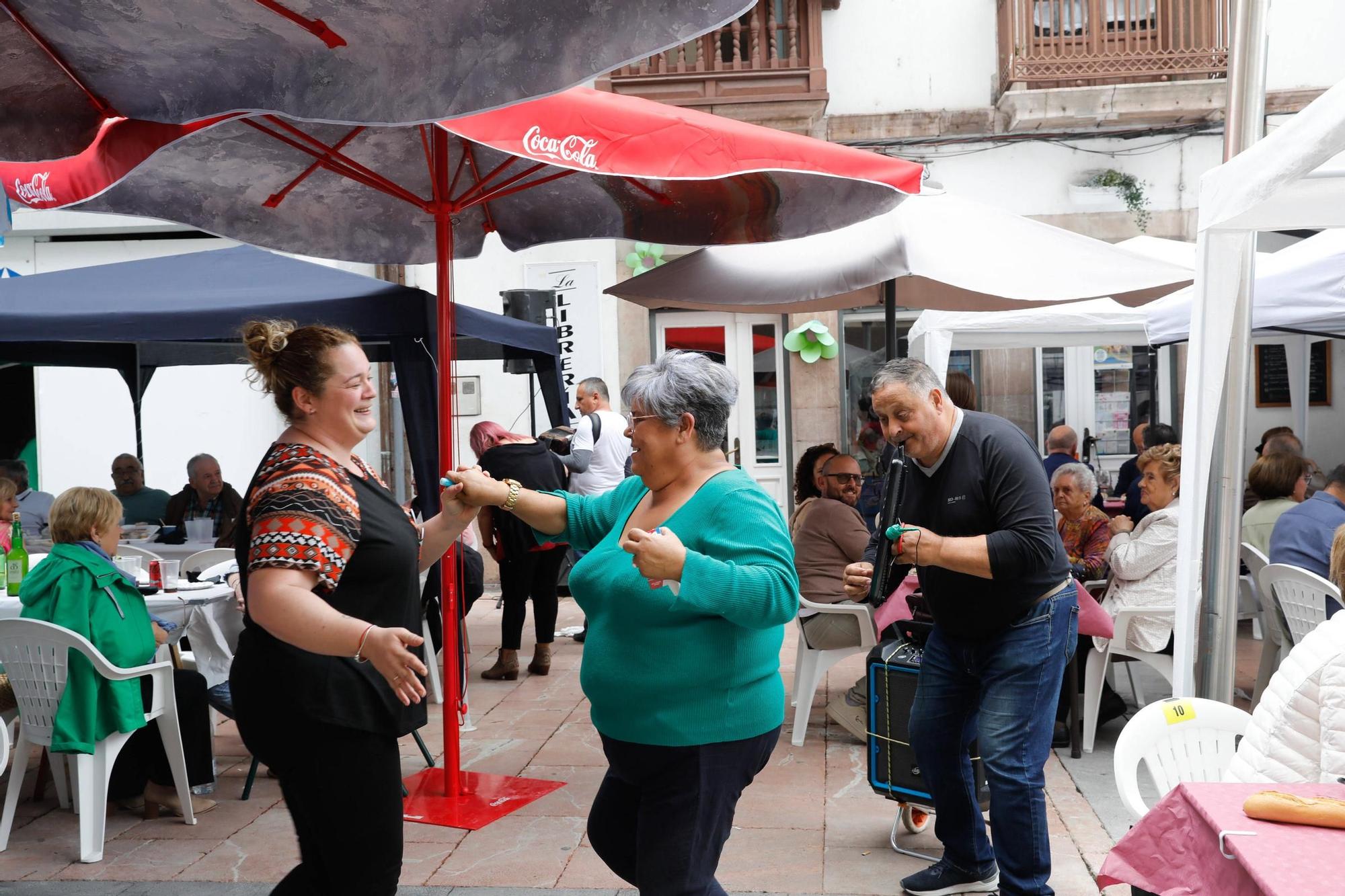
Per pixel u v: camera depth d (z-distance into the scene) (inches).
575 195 238.8
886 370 136.0
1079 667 224.5
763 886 153.3
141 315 223.1
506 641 281.6
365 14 116.6
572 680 282.0
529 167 219.8
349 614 96.4
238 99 131.3
